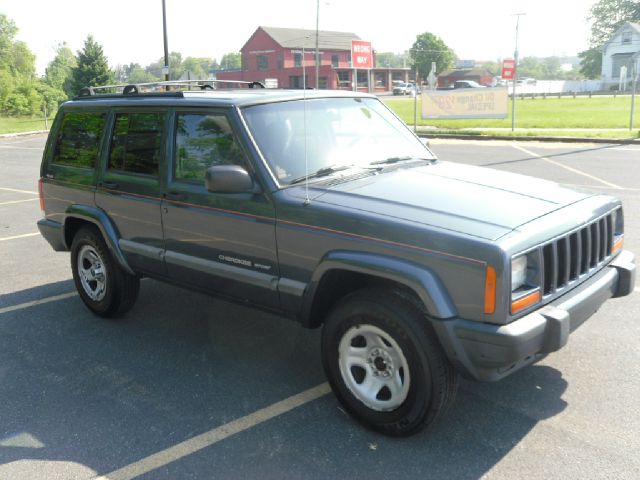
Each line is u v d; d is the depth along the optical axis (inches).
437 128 991.6
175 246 180.1
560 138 786.8
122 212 194.5
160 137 180.5
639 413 147.2
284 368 177.3
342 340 143.3
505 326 121.5
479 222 130.3
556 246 131.8
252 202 156.0
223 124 163.3
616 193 404.2
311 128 169.2
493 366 122.9
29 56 4001.0
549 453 132.7
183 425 148.8
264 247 155.6
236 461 134.0
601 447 134.3
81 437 145.2
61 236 223.3
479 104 939.3
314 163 161.3
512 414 148.2
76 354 190.4
